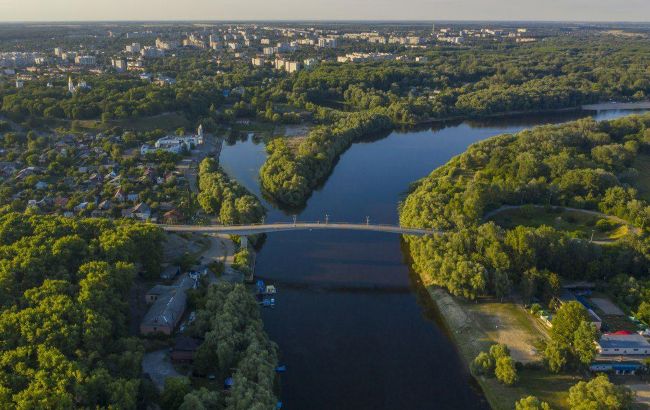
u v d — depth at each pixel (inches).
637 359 6633.9
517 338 7234.3
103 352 5762.8
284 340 7367.1
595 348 6437.0
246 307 7150.6
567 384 6328.7
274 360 6446.9
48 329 5497.1
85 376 5034.5
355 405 6215.6
